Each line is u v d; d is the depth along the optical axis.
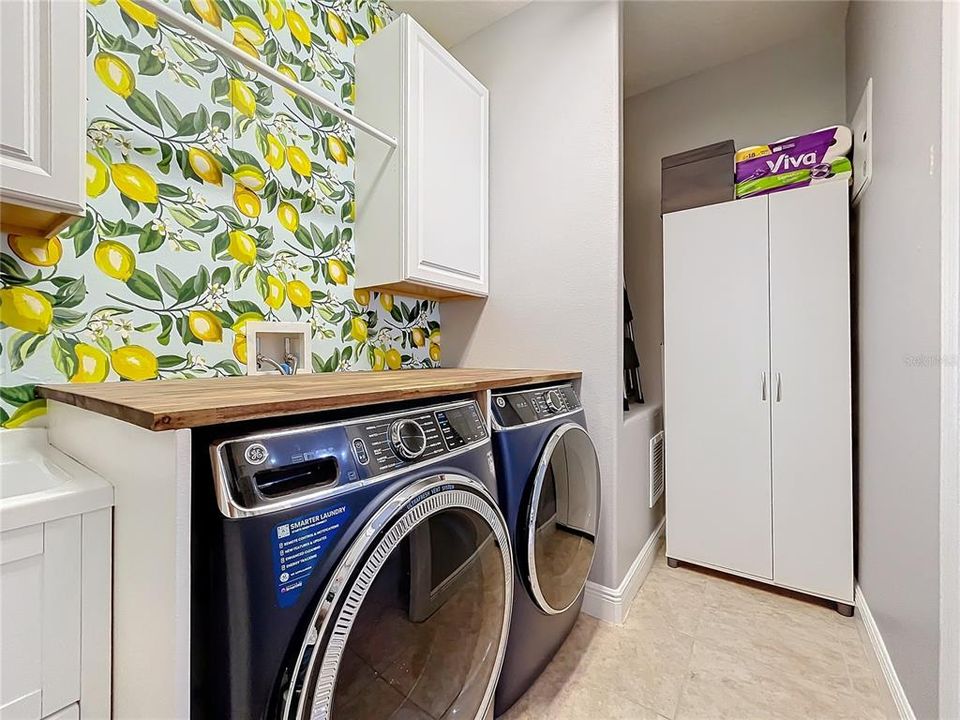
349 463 0.76
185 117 1.25
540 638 1.34
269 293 1.45
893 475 1.33
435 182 1.71
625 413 2.11
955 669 0.90
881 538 1.44
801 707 1.27
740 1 2.02
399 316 1.97
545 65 1.89
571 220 1.82
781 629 1.64
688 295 2.07
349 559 0.69
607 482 1.74
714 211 2.01
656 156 2.72
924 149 1.10
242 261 1.38
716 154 2.03
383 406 0.93
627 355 2.53
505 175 2.00
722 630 1.63
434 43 1.70
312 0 1.60
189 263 1.25
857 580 1.75
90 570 0.71
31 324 0.98
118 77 1.12
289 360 1.51
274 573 0.62
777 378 1.87
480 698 1.02
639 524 2.02
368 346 1.82
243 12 1.40
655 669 1.42
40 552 0.66
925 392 1.08
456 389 1.08
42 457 0.90
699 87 2.58
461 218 1.85
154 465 0.63
